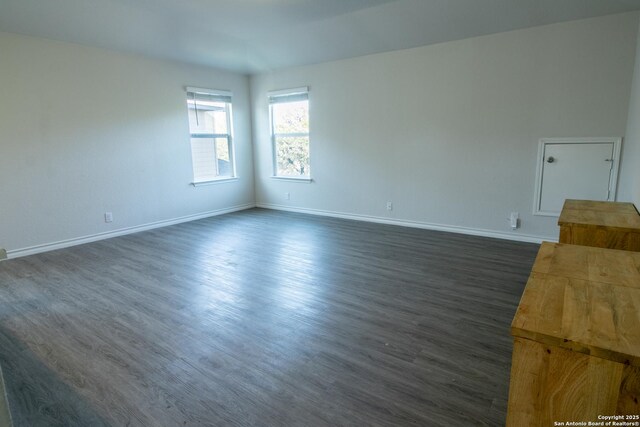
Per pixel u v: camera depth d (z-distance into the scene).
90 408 1.80
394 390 1.90
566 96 3.96
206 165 6.22
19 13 3.70
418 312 2.74
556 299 1.27
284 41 5.18
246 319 2.68
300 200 6.48
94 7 3.89
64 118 4.43
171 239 4.85
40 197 4.32
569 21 3.84
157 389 1.94
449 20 4.16
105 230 4.93
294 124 6.32
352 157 5.70
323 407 1.79
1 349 2.33
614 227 2.29
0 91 3.94
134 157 5.15
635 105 3.32
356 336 2.43
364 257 4.00
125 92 4.97
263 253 4.21
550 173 4.17
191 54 5.36
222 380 2.00
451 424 1.67
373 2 3.94
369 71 5.30
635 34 3.53
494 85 4.36
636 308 1.20
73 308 2.88
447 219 4.98
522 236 4.45
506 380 1.97
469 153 4.66
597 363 0.99
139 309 2.85
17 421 1.71
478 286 3.18
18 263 3.95
